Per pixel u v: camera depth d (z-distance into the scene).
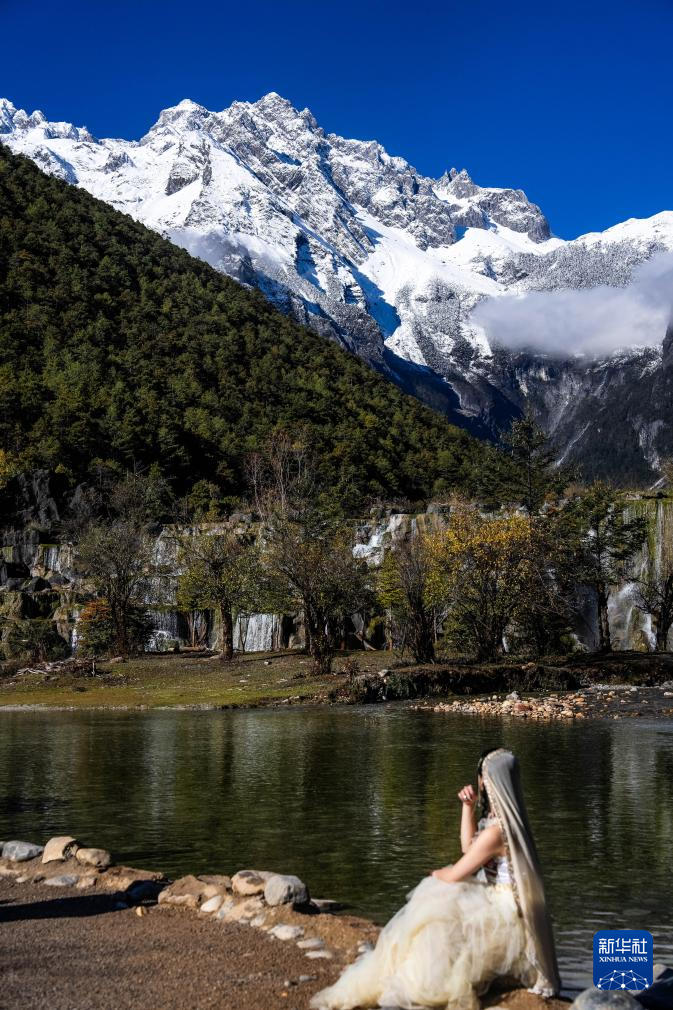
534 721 30.23
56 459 97.38
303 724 29.94
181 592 61.75
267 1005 6.36
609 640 53.41
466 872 6.37
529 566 47.28
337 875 11.00
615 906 9.91
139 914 8.77
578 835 13.23
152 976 6.97
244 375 140.38
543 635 52.69
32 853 11.37
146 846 12.59
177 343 141.75
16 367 117.62
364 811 14.98
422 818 14.37
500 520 48.78
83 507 83.62
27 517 84.50
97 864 10.63
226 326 157.12
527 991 6.35
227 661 54.41
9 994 6.61
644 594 58.56
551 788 17.12
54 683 48.75
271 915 8.54
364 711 34.53
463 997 6.05
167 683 46.75
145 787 17.59
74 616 65.19
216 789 17.27
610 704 34.66
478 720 30.70
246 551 57.47
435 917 6.21
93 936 8.05
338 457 115.69
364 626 62.53
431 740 25.03
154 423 111.31
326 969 7.13
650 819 14.29
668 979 7.60
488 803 6.57
